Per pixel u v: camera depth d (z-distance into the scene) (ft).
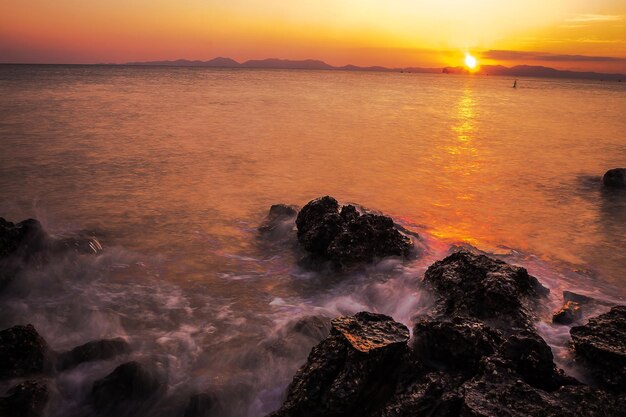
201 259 37.99
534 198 57.82
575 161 81.35
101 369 23.82
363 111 158.20
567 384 19.88
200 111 141.38
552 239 43.80
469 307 27.66
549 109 196.95
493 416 16.94
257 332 27.76
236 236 42.96
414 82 596.70
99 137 90.79
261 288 33.58
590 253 40.50
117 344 25.18
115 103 158.40
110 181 59.52
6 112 124.16
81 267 35.29
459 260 31.91
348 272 34.78
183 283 33.88
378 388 20.06
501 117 156.66
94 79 339.57
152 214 47.83
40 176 60.70
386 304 31.71
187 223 45.70
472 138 105.60
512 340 20.89
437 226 46.98
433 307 29.19
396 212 51.13
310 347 25.79
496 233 45.27
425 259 37.81
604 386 20.88
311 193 57.06
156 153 77.41
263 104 170.60
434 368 22.41
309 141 93.91
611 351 21.40
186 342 26.58
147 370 23.13
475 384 18.80
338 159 77.51
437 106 196.44
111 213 47.60
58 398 21.83
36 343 23.39
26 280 32.42
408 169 72.08
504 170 73.26
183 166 68.80
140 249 39.29
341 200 54.39
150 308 30.25
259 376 23.89
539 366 19.80
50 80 307.78
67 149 78.18
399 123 128.77
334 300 32.30
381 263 35.96
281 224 43.80
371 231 36.58
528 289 30.45
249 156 77.41
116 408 21.65
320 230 37.06
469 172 71.31
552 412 17.21
